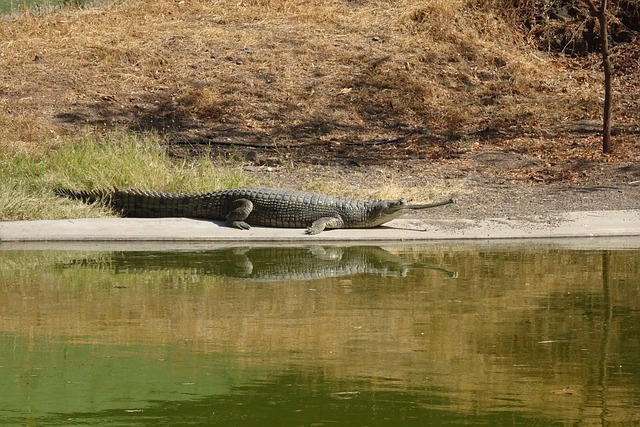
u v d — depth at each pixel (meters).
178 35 48.81
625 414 11.16
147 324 15.74
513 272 20.94
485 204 31.12
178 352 13.91
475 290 18.78
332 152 39.69
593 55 51.25
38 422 10.95
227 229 27.08
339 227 27.59
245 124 42.22
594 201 31.31
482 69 48.25
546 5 52.66
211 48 47.88
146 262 22.22
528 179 35.28
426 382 12.44
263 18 51.22
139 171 31.59
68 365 13.21
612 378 12.63
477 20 51.88
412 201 31.59
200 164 34.47
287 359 13.54
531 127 43.06
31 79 43.56
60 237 25.61
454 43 49.81
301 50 48.22
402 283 19.62
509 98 46.12
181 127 41.50
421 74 47.19
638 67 49.75
